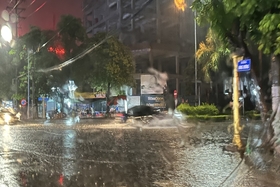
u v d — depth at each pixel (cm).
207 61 3034
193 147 1255
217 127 2291
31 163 1009
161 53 5719
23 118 4603
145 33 6688
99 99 4981
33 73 4266
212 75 3712
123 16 7031
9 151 1271
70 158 1086
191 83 4594
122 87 4550
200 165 893
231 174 759
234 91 1152
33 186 733
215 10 691
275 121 884
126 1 7062
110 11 7544
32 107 4459
